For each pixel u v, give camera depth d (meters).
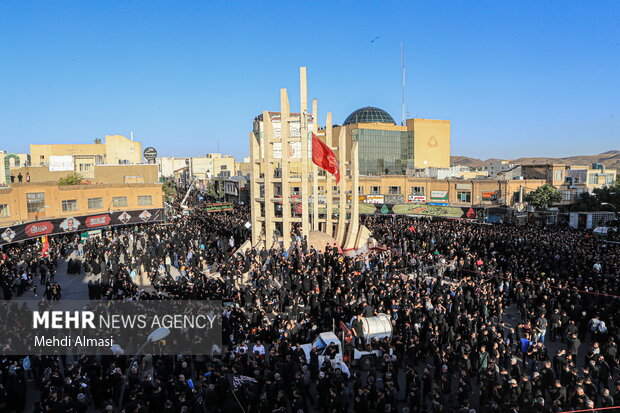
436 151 87.94
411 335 17.77
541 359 16.19
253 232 37.47
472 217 50.03
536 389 14.02
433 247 35.88
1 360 16.27
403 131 86.69
